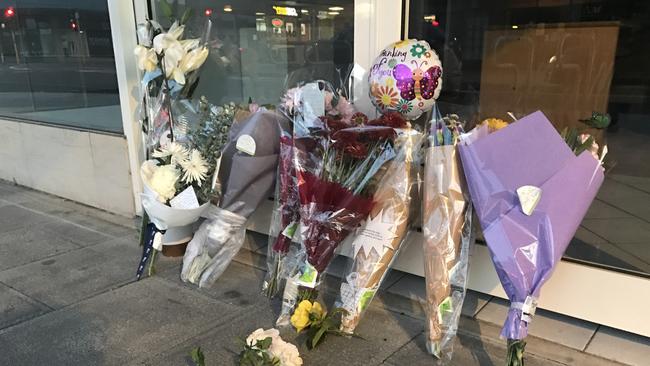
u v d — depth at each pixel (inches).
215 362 94.5
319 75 132.2
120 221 173.2
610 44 103.6
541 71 111.7
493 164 82.3
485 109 117.7
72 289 124.6
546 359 93.9
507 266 81.3
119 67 161.3
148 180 123.4
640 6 99.0
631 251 103.1
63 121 193.5
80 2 169.8
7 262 141.3
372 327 105.5
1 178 231.1
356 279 100.0
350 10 121.2
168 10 140.2
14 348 100.3
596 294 99.8
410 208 99.6
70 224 171.3
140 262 130.3
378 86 101.7
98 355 97.7
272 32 141.7
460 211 91.0
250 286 124.3
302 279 102.6
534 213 80.0
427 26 114.5
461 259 93.4
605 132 104.5
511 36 113.1
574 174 81.0
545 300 105.3
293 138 101.5
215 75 156.9
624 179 103.8
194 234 135.8
